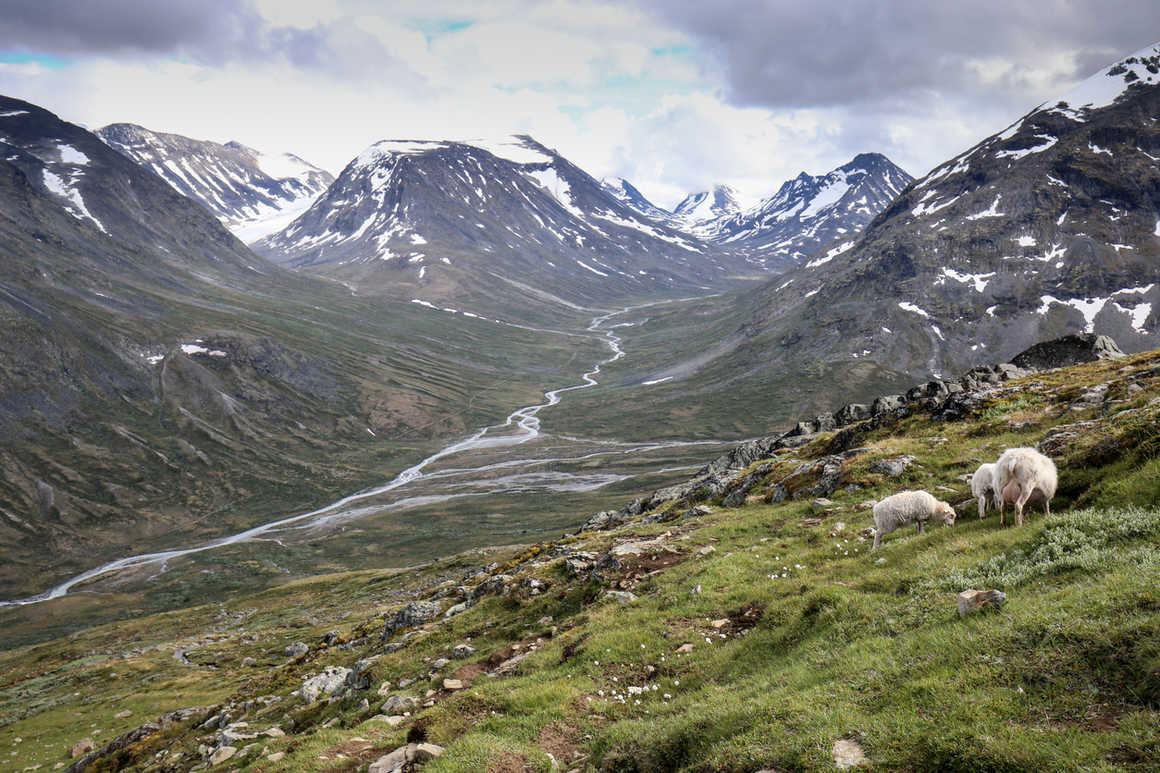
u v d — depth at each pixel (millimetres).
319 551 188750
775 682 12938
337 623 82562
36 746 47781
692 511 37219
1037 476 16500
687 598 21188
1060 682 8750
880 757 8648
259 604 112688
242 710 31125
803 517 28016
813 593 16766
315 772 15336
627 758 12109
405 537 196500
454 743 14523
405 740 16141
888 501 20469
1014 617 10961
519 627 25766
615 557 27547
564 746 14094
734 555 24047
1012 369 46406
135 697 58406
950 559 15805
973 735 8180
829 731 9656
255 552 189250
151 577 173500
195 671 67938
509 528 196500
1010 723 8250
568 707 15742
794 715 10594
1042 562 13508
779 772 9273
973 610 12125
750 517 30781
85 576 182250
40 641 132875
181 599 156250
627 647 18703
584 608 24562
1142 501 14359
